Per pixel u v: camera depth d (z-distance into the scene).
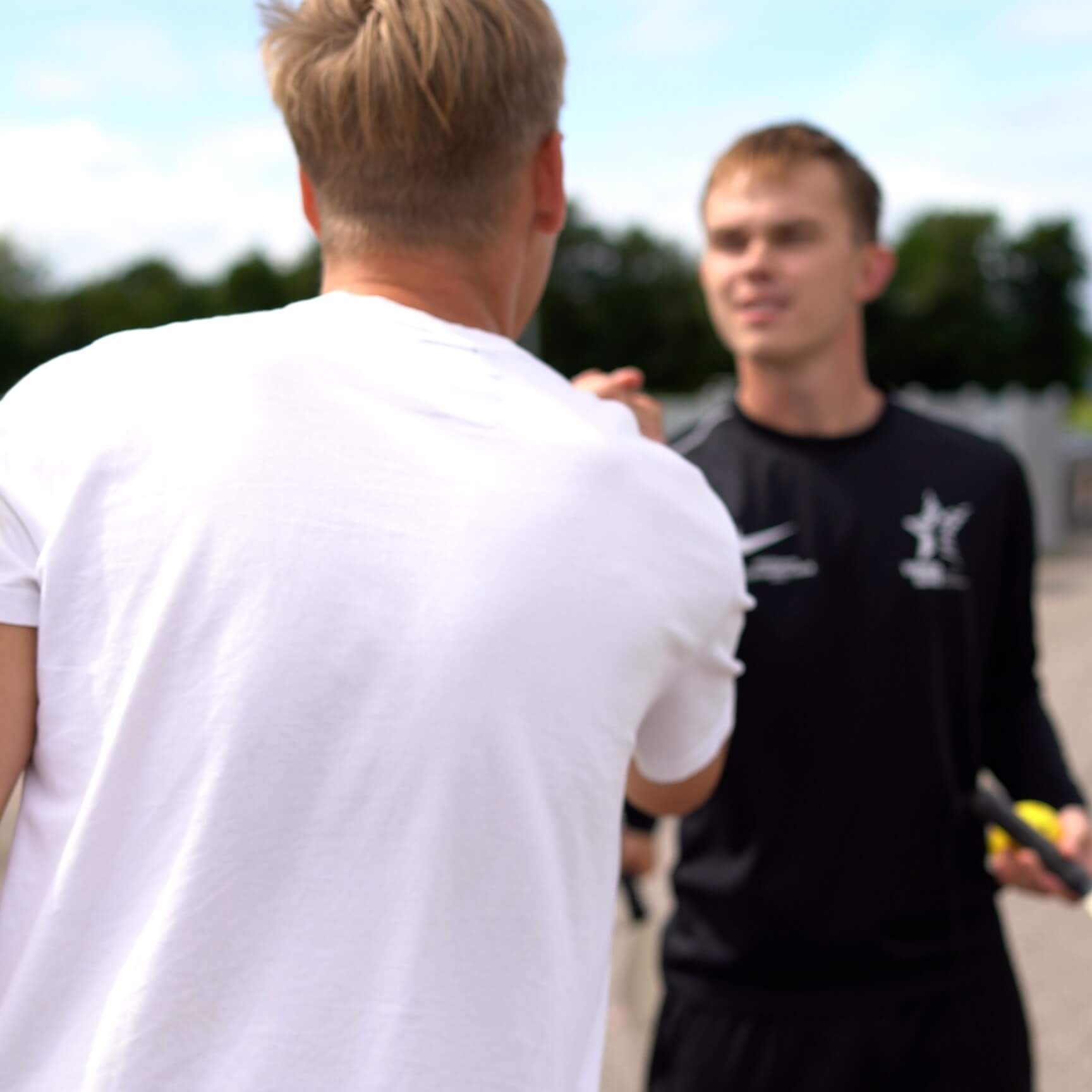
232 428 0.87
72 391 0.89
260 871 0.82
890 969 1.72
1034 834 1.72
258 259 35.97
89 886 0.83
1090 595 9.84
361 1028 0.82
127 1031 0.80
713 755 1.11
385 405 0.91
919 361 45.44
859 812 1.73
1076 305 48.59
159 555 0.85
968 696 1.81
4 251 41.19
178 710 0.83
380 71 0.92
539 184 1.02
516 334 1.08
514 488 0.90
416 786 0.84
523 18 0.96
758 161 1.83
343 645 0.84
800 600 1.77
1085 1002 3.39
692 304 40.38
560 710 0.88
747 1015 1.72
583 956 0.92
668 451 1.02
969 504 1.84
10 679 0.85
